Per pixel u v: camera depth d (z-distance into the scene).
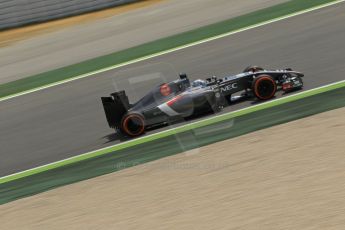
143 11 104.12
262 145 42.59
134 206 38.06
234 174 39.16
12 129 61.38
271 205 34.09
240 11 86.06
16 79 80.88
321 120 44.66
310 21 71.00
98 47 87.12
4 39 106.31
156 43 80.56
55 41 97.62
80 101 64.69
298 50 62.69
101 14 109.25
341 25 66.50
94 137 52.75
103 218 37.38
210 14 89.38
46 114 63.34
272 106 48.72
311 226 31.02
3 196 45.56
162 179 41.03
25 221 39.72
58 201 41.84
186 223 34.22
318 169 37.19
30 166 50.59
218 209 35.03
